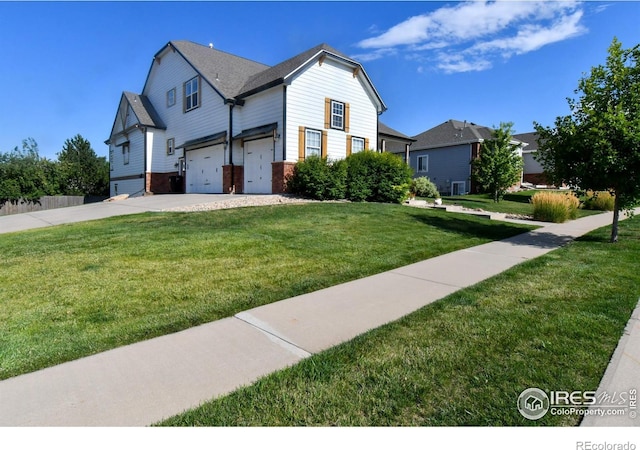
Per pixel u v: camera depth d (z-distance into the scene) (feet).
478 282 16.58
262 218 31.58
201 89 60.64
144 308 13.28
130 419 7.28
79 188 113.29
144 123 69.46
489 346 10.02
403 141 68.74
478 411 7.33
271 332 11.37
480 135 90.22
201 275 17.02
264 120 51.19
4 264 18.85
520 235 30.68
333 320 12.30
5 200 73.56
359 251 22.27
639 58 24.56
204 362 9.53
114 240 23.67
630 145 24.32
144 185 70.44
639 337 10.48
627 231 32.60
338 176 45.62
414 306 13.60
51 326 11.78
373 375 8.67
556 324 11.40
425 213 39.24
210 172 59.62
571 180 27.86
